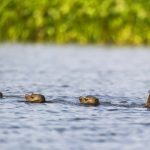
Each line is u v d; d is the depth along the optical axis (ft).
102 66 314.76
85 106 178.50
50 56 367.25
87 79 254.47
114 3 449.89
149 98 179.32
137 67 311.47
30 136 143.13
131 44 449.89
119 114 167.32
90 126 153.17
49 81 244.83
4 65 309.42
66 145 136.36
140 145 137.28
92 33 453.17
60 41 458.09
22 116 163.22
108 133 146.72
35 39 466.70
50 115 164.86
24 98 191.83
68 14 456.45
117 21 448.24
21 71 282.15
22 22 465.06
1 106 176.45
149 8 449.48
